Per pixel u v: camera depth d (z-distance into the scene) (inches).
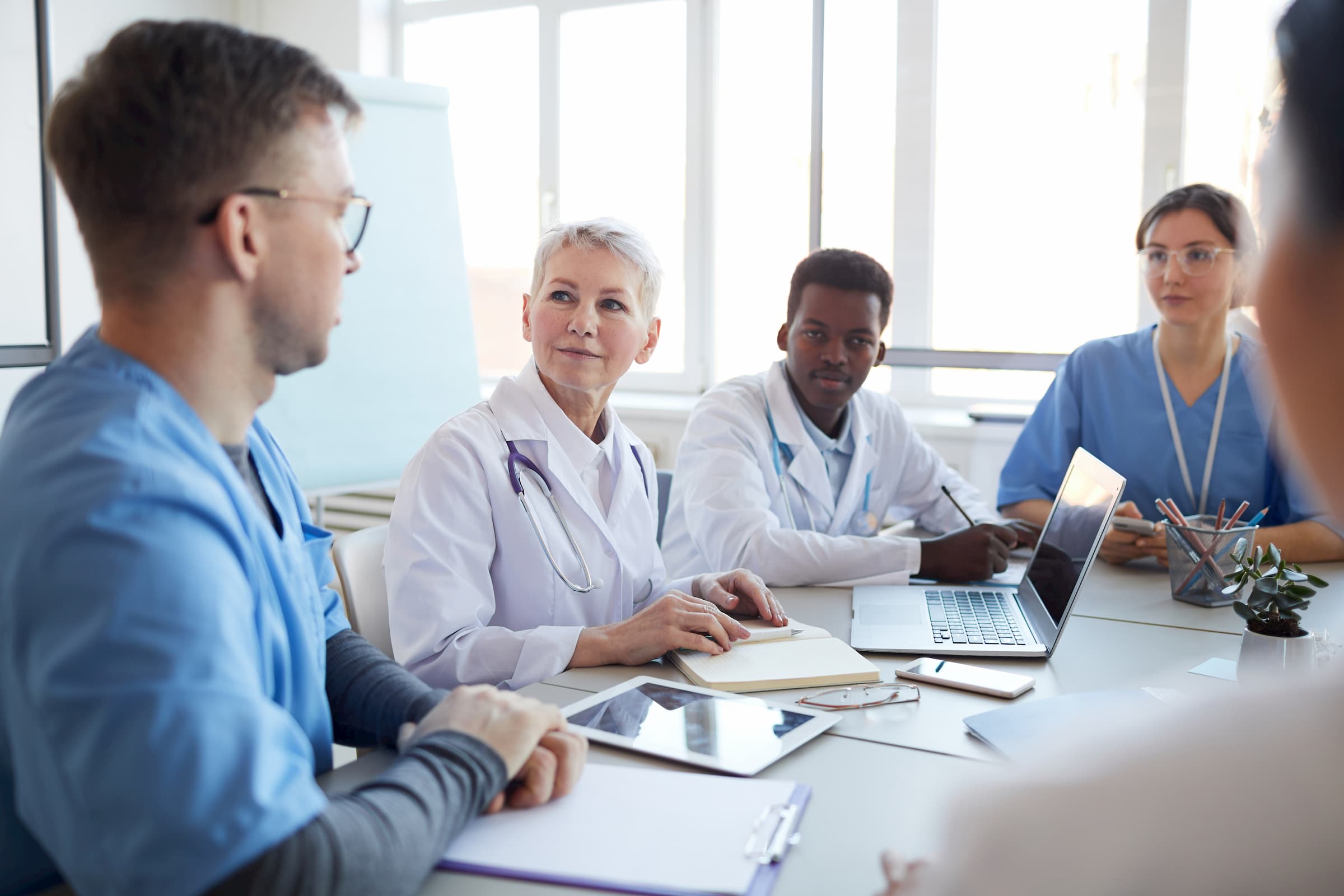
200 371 31.8
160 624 25.6
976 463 122.0
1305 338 9.5
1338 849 9.0
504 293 157.0
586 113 148.3
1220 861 9.2
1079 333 125.4
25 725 25.9
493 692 35.9
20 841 30.4
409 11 156.7
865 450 84.8
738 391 83.6
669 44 142.2
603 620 61.2
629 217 147.8
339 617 44.4
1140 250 85.7
